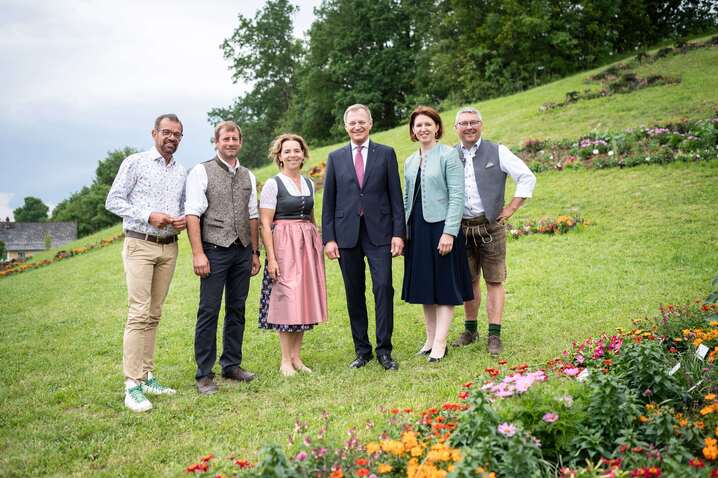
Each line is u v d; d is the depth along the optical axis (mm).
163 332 6504
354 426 3307
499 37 32625
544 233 9281
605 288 6406
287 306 4590
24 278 14070
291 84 46625
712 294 4430
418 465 2336
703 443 2531
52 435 3639
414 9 38562
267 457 2303
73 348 6180
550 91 21359
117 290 9711
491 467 2383
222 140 4484
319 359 5176
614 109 15586
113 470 3123
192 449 3342
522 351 4805
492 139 15984
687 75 17578
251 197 4754
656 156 11266
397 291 7527
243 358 5305
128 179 4215
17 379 5117
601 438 2658
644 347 3264
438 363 4664
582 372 3340
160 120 4281
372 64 39250
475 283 5207
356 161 4805
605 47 33062
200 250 4379
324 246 4910
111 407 4176
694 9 35969
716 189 9453
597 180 11188
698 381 3186
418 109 4891
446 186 4773
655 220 8789
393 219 4789
